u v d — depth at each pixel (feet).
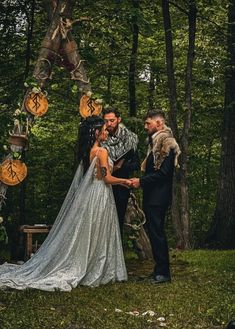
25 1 35.32
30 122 22.44
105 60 41.96
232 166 40.42
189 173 54.60
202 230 55.72
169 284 21.16
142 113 48.93
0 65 36.63
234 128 40.42
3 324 15.56
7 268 22.18
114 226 21.79
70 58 23.91
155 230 21.70
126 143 23.48
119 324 15.85
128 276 23.77
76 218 21.29
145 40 44.93
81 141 22.52
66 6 23.49
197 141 52.34
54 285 19.99
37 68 23.08
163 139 21.58
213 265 26.14
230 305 17.61
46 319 16.12
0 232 22.04
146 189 21.88
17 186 44.11
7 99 33.86
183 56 47.67
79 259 21.07
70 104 40.01
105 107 24.18
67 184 46.44
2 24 35.81
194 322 16.17
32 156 45.27
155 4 41.06
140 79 47.50
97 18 32.27
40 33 36.99
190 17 38.27
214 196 56.03
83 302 18.21
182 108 38.19
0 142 21.80
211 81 44.55
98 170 21.58
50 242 21.99
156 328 15.56
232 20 40.40
